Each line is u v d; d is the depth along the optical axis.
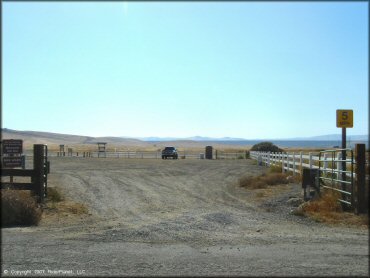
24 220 11.20
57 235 9.67
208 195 17.95
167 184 22.19
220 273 6.63
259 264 7.07
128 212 13.54
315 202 13.02
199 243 8.75
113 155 66.62
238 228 10.45
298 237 9.14
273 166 28.88
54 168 32.88
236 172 30.16
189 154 67.62
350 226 10.48
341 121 14.29
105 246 8.52
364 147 11.87
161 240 9.10
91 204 15.02
